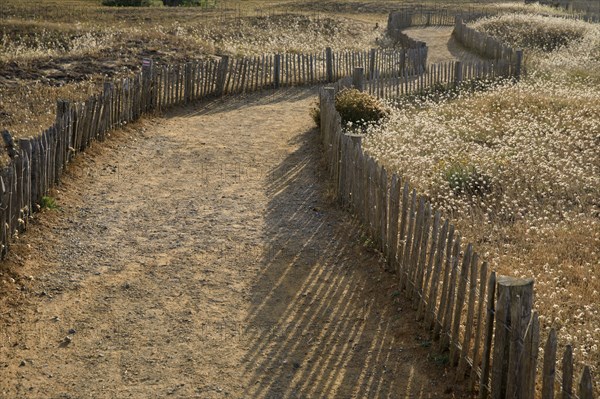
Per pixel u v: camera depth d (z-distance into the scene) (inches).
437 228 314.5
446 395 271.3
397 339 311.4
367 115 678.5
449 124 670.5
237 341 309.7
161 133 671.8
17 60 900.6
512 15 1701.5
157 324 322.7
